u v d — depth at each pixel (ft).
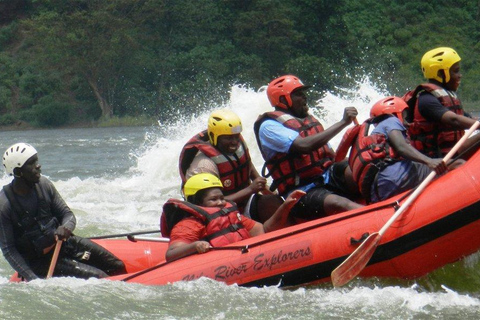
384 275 36.60
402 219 35.27
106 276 40.88
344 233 35.88
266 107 102.58
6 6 387.55
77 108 353.51
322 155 40.24
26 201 39.58
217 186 39.34
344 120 38.32
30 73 358.84
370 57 352.49
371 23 375.86
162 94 342.64
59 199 40.91
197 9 355.36
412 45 363.15
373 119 38.42
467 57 360.69
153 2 343.05
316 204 39.09
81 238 41.63
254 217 41.60
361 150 37.78
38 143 213.05
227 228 38.83
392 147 37.19
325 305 34.83
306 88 40.34
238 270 37.17
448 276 37.45
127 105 345.31
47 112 344.49
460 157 36.76
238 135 41.65
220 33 360.28
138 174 106.11
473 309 34.27
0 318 33.27
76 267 40.57
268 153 40.34
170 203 39.45
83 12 343.05
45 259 40.45
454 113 38.34
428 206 35.01
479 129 39.83
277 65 350.43
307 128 39.78
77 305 35.09
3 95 351.25
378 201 37.42
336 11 359.05
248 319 33.30
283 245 36.81
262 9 349.20
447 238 35.24
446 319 33.01
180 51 352.90
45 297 36.17
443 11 386.11
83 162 135.54
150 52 349.00
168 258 38.83
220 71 341.00
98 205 73.10
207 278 37.50
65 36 337.31
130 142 203.31
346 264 34.65
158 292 36.78
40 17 344.28
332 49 355.56
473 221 34.83
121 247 43.86
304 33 354.95
